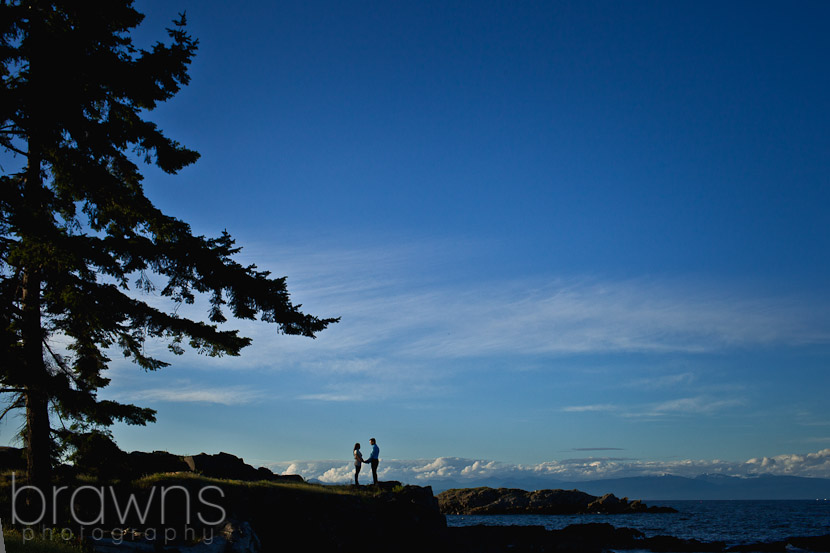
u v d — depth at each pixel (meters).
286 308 18.31
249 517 20.73
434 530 25.53
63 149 16.45
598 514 113.19
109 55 16.91
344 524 22.48
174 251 17.33
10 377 14.87
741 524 83.62
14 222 14.54
